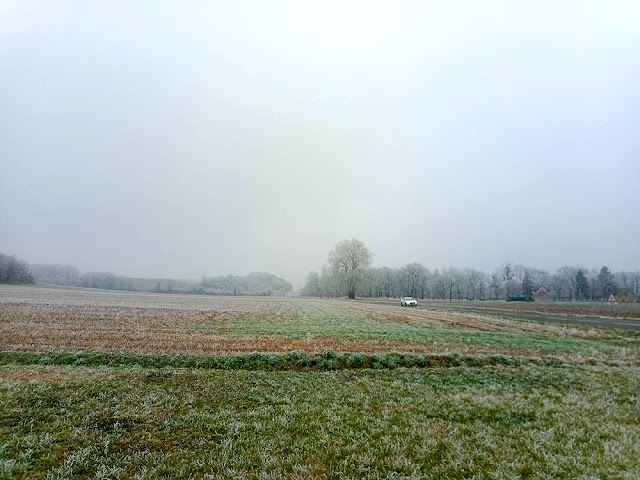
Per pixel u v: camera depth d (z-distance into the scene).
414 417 10.04
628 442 8.59
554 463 7.56
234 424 9.28
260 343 20.70
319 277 158.88
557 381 14.02
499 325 33.34
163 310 40.72
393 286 146.25
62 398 10.77
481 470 7.25
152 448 7.94
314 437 8.67
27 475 6.80
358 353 17.92
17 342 18.81
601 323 36.03
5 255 122.62
